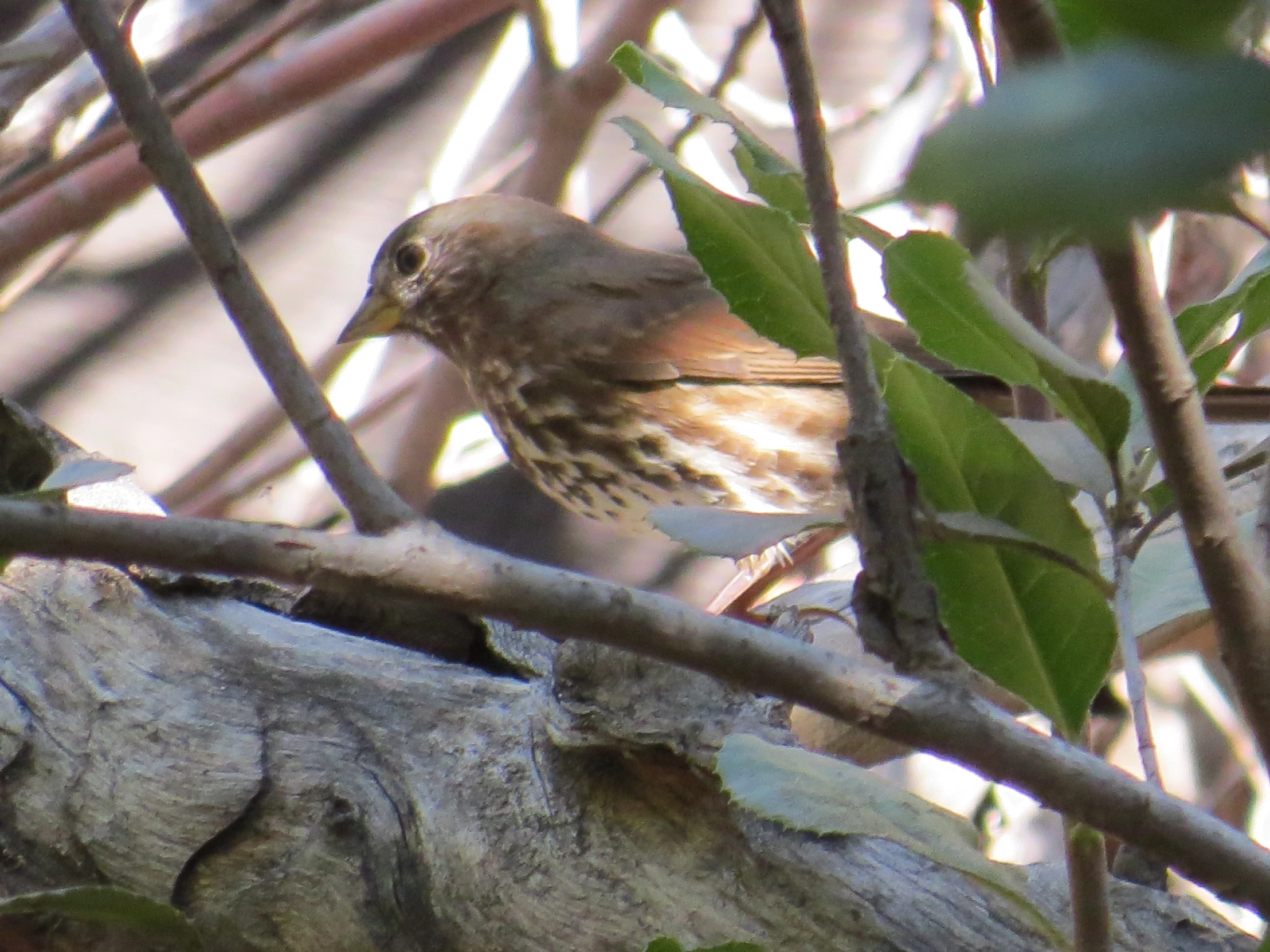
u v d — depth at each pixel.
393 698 4.80
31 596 5.15
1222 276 8.84
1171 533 4.82
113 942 4.53
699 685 4.12
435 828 4.43
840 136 11.28
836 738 6.46
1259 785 8.89
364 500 2.62
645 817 4.24
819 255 2.57
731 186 10.02
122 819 4.67
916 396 2.95
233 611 5.18
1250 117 1.08
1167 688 9.45
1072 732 3.04
